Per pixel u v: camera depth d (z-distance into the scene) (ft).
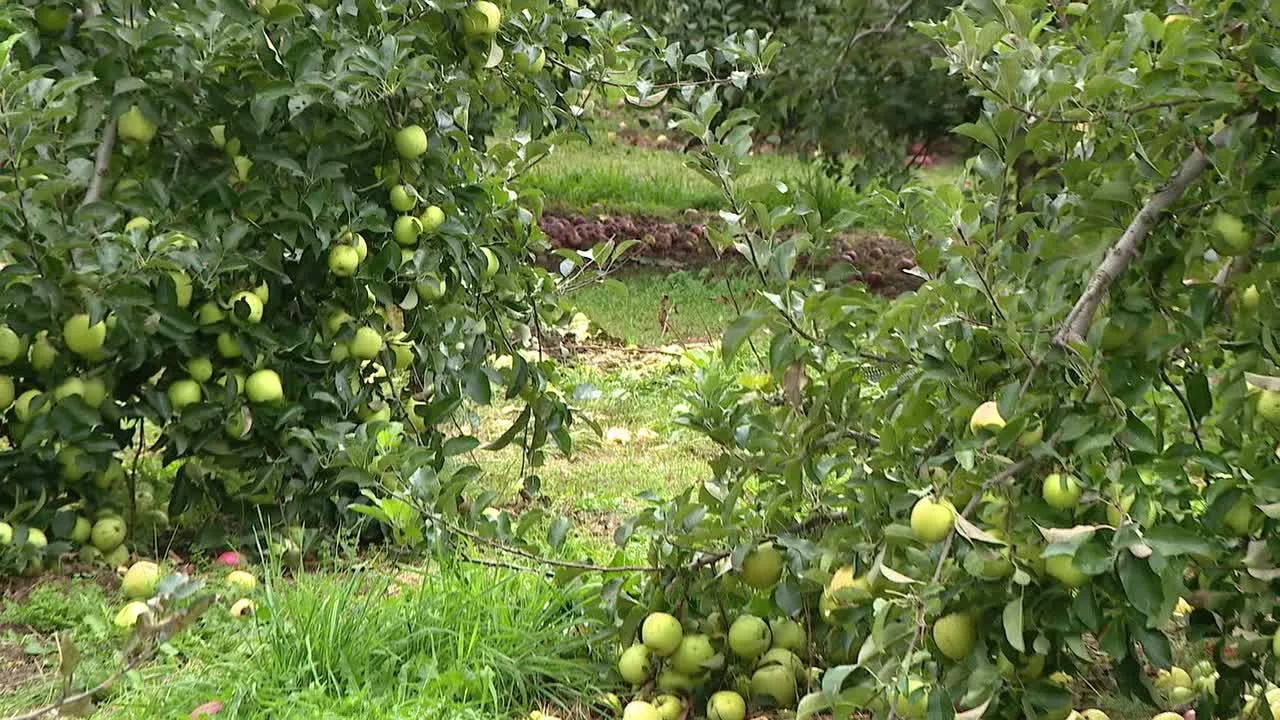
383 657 12.13
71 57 15.05
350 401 15.75
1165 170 9.98
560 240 37.11
